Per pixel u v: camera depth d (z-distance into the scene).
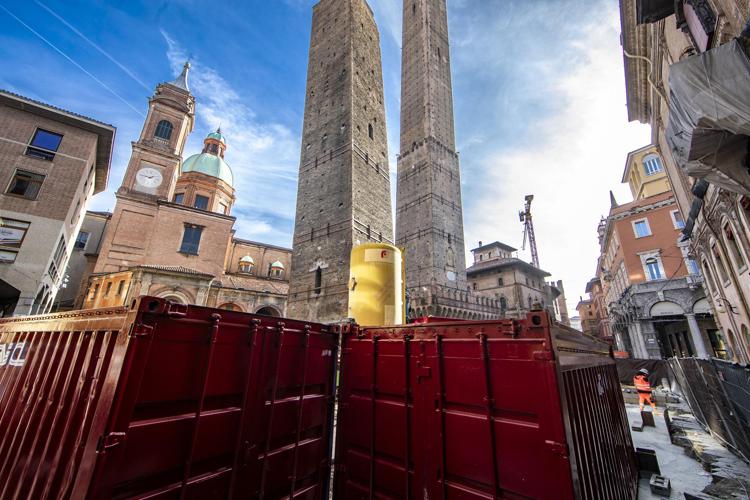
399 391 4.91
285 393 4.81
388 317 10.88
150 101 41.03
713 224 15.07
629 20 14.95
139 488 3.22
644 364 25.16
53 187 24.97
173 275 28.56
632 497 6.75
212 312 4.06
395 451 4.73
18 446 4.44
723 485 7.50
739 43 5.79
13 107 24.75
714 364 10.73
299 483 4.83
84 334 4.16
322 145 32.47
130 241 34.66
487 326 4.33
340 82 32.91
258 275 46.78
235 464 3.98
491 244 71.00
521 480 3.66
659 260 31.55
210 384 3.88
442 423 4.36
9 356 6.03
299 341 5.14
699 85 6.17
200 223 38.00
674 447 10.98
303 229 30.94
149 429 3.30
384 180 33.94
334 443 5.43
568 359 4.52
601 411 5.77
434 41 64.12
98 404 3.20
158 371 3.46
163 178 38.78
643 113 19.47
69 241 29.58
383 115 37.00
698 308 28.59
